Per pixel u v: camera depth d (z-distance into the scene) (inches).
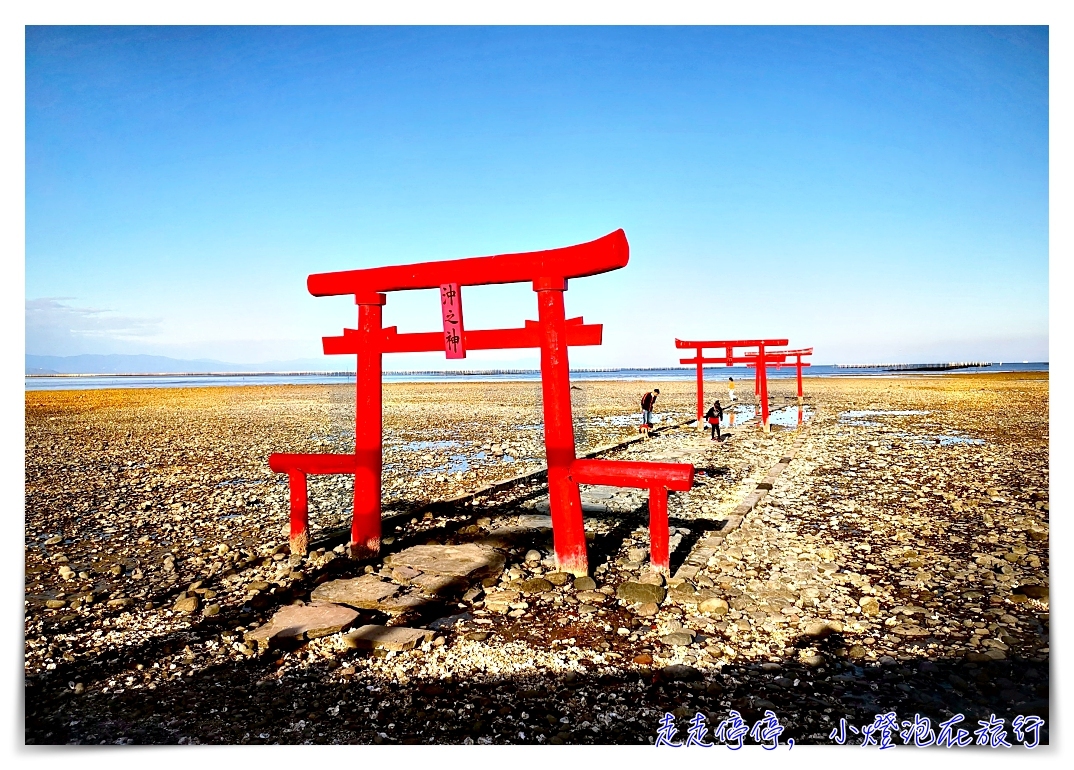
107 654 222.5
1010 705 183.3
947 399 1408.7
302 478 327.3
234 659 216.4
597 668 204.4
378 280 302.5
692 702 185.0
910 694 189.5
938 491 451.8
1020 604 249.8
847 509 404.8
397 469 600.7
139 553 345.4
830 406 1284.4
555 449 284.2
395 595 264.5
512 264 276.8
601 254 251.3
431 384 3164.4
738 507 407.8
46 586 296.2
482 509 427.5
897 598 258.8
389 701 187.2
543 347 279.0
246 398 1807.3
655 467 271.0
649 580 273.6
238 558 331.3
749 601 256.2
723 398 1615.4
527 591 270.4
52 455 701.3
